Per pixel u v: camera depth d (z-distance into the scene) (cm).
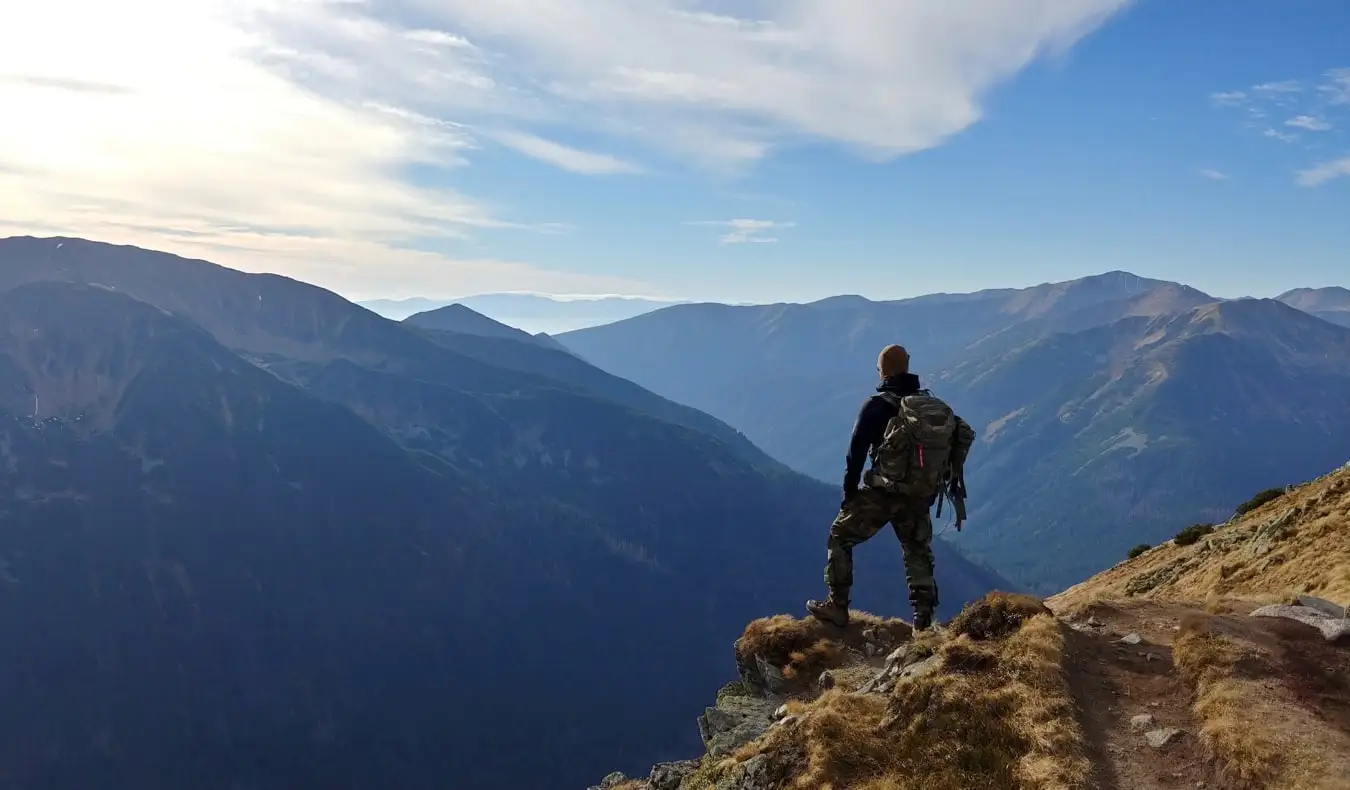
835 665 1208
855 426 1097
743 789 902
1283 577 2159
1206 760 732
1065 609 1130
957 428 1041
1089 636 988
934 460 1028
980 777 757
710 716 1202
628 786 1348
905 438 1042
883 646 1234
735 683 1337
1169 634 995
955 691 858
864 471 1118
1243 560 2627
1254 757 692
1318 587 1833
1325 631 941
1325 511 2433
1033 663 870
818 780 816
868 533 1196
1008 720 806
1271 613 1024
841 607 1283
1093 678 892
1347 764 668
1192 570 3169
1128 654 945
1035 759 746
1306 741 704
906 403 1057
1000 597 1020
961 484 1046
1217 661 860
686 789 1044
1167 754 752
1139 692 862
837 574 1257
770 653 1264
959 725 818
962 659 924
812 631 1272
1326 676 843
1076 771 716
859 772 816
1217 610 1078
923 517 1100
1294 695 797
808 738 887
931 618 1099
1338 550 2036
